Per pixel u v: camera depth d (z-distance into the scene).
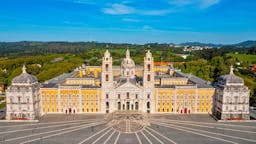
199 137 140.25
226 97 174.88
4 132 147.88
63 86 190.50
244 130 152.88
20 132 148.00
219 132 149.00
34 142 131.50
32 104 174.12
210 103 192.88
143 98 193.62
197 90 191.38
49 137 139.50
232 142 132.50
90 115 186.88
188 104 193.25
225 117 176.62
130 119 174.75
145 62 189.75
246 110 176.88
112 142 131.88
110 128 156.50
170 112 194.75
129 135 143.50
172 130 152.75
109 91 192.25
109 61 189.50
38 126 160.25
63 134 144.75
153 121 172.38
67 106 192.62
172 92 192.50
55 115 187.25
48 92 190.50
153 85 192.12
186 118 180.25
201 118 180.62
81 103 192.38
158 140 135.12
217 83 192.00
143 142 132.00
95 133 146.75
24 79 174.88
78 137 139.62
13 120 170.50
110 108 194.50
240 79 177.25
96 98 192.50
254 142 132.62
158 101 194.00
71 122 169.25
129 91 193.88
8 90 172.88
